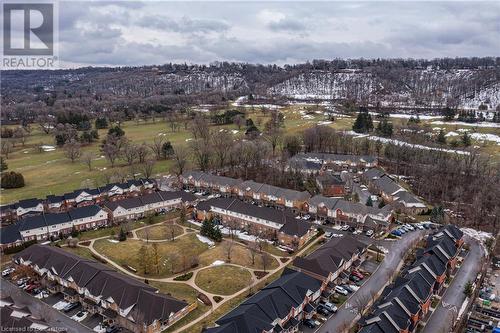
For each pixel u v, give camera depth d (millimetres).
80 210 131500
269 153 198000
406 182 173000
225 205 135625
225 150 196750
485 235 124188
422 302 82688
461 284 97812
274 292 82750
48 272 97438
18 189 171125
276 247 116938
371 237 123125
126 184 163375
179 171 188500
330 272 95438
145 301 82188
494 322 83062
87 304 88250
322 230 125938
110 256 111062
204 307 87625
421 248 111000
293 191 145750
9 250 114250
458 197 144875
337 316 85500
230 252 111688
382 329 73188
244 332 71625
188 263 104875
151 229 129625
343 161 195000
